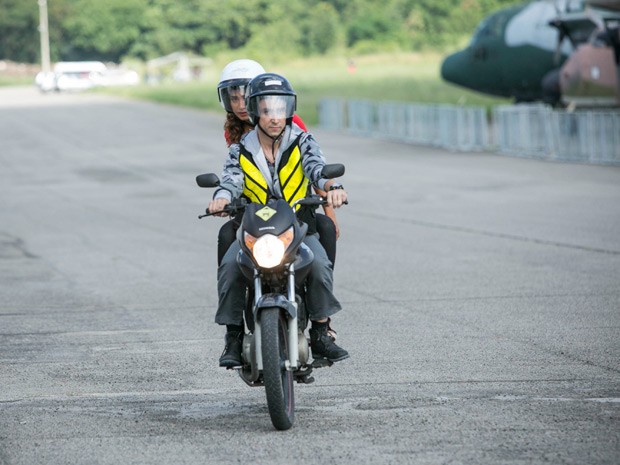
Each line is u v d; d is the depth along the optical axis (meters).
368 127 113.00
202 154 96.50
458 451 15.33
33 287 34.41
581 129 77.50
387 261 37.66
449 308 28.31
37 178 79.12
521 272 34.28
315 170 17.34
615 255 37.38
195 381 20.66
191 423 17.38
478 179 68.75
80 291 33.38
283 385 17.09
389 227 47.66
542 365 21.27
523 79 108.62
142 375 21.23
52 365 22.34
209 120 141.75
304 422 17.27
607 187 61.16
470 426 16.69
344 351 17.94
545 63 106.31
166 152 99.25
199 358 22.80
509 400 18.38
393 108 107.38
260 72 20.02
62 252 43.06
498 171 73.38
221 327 26.58
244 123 20.30
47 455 15.63
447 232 45.34
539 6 108.19
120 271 37.44
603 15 92.25
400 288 31.84
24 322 27.91
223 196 17.23
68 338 25.50
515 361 21.70
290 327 16.48
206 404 18.75
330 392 19.36
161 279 35.31
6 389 20.14
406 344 23.75
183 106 173.88
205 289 33.00
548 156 81.12
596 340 23.70
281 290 16.97
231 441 16.22
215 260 39.53
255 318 16.45
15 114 157.25
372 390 19.44
